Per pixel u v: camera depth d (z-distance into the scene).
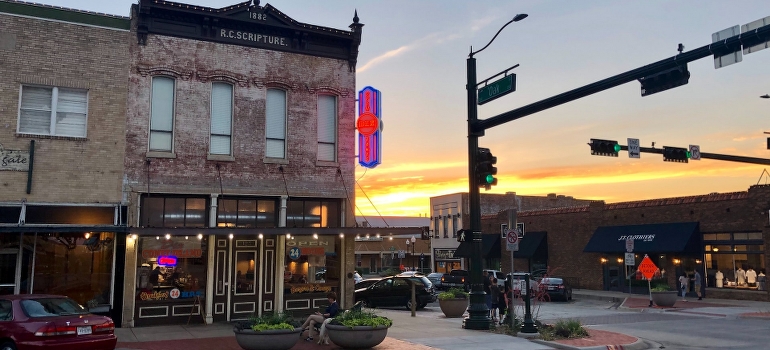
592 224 37.97
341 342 13.13
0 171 15.75
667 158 22.14
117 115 17.09
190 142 17.84
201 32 18.31
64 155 16.45
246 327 12.98
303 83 19.56
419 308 25.73
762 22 10.48
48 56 16.47
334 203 19.97
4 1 16.14
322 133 19.91
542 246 41.62
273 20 19.16
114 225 16.23
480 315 17.23
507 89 15.88
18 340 10.66
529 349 13.62
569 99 14.10
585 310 26.23
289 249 19.05
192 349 13.35
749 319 21.73
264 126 18.88
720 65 11.10
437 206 56.81
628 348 14.28
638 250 33.06
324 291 19.36
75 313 11.71
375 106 19.84
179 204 17.83
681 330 18.28
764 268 27.95
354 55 20.36
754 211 28.48
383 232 18.11
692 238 30.81
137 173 17.12
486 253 46.06
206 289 17.77
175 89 17.86
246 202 18.69
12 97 16.02
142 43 17.55
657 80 12.29
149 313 17.06
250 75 18.84
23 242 16.09
